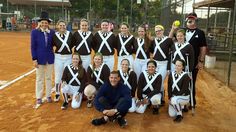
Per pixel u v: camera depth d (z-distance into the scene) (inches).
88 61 282.2
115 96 235.3
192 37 263.6
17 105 276.4
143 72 258.2
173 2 834.8
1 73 421.7
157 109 260.4
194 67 269.1
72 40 279.9
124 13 1369.3
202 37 264.5
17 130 218.8
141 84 257.8
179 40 258.4
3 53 634.8
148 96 256.5
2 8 1565.0
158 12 1395.2
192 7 689.0
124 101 225.6
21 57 580.7
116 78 229.5
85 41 277.0
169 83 253.4
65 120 239.6
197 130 228.4
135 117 252.8
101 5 1425.9
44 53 271.0
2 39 960.9
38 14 1434.5
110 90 234.2
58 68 279.6
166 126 234.2
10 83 362.0
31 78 392.8
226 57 639.8
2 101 287.6
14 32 1253.7
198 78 434.9
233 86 380.5
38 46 269.4
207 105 296.4
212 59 530.0
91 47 285.6
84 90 265.4
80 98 270.4
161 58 266.7
